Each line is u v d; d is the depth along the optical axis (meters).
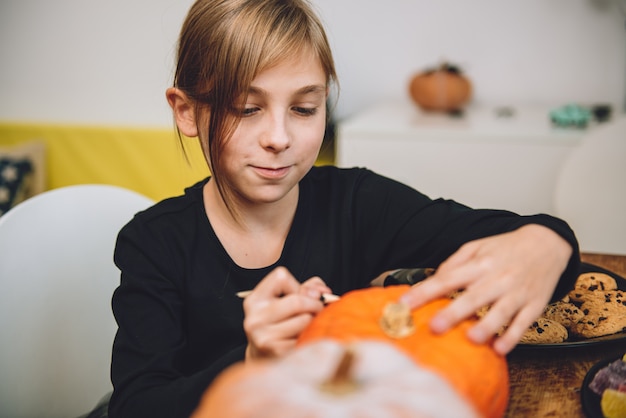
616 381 0.64
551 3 2.39
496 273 0.62
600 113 2.20
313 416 0.34
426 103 2.34
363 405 0.35
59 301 1.03
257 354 0.58
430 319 0.58
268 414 0.34
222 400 0.37
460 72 2.36
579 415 0.64
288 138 0.73
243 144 0.74
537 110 2.40
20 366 0.97
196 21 0.78
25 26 2.71
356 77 2.63
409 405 0.35
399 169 2.16
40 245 1.01
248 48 0.72
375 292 0.63
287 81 0.73
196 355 0.87
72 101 2.77
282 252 0.89
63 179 2.51
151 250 0.85
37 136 2.49
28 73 2.77
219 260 0.87
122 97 2.73
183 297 0.86
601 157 1.51
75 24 2.68
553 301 0.74
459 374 0.52
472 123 2.21
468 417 0.36
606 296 0.83
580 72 2.43
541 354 0.75
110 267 1.08
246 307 0.60
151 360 0.72
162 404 0.64
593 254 1.09
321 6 2.57
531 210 2.09
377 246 0.95
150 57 2.67
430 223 0.90
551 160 2.04
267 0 0.76
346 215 0.95
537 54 2.46
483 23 2.47
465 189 2.13
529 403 0.66
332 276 0.92
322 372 0.38
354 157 2.18
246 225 0.88
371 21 2.56
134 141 2.42
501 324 0.58
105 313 1.08
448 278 0.61
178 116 0.85
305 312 0.59
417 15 2.52
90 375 1.06
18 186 2.37
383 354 0.40
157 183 2.44
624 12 2.33
